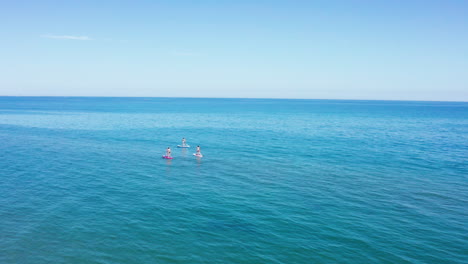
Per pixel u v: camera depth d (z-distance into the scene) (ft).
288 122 427.33
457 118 533.14
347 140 259.39
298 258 72.79
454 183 134.41
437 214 100.07
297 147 222.89
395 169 158.51
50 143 230.07
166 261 70.23
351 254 74.90
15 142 232.94
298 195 116.98
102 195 113.39
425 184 132.57
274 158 183.73
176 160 176.45
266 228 88.33
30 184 125.29
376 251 76.43
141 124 381.19
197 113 602.85
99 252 73.36
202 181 134.31
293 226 89.76
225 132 309.42
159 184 128.77
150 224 89.51
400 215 98.94
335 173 149.79
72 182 129.29
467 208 105.50
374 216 97.86
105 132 300.20
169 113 589.73
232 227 88.63
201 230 86.43
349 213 99.96
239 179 138.10
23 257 70.33
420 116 578.25
